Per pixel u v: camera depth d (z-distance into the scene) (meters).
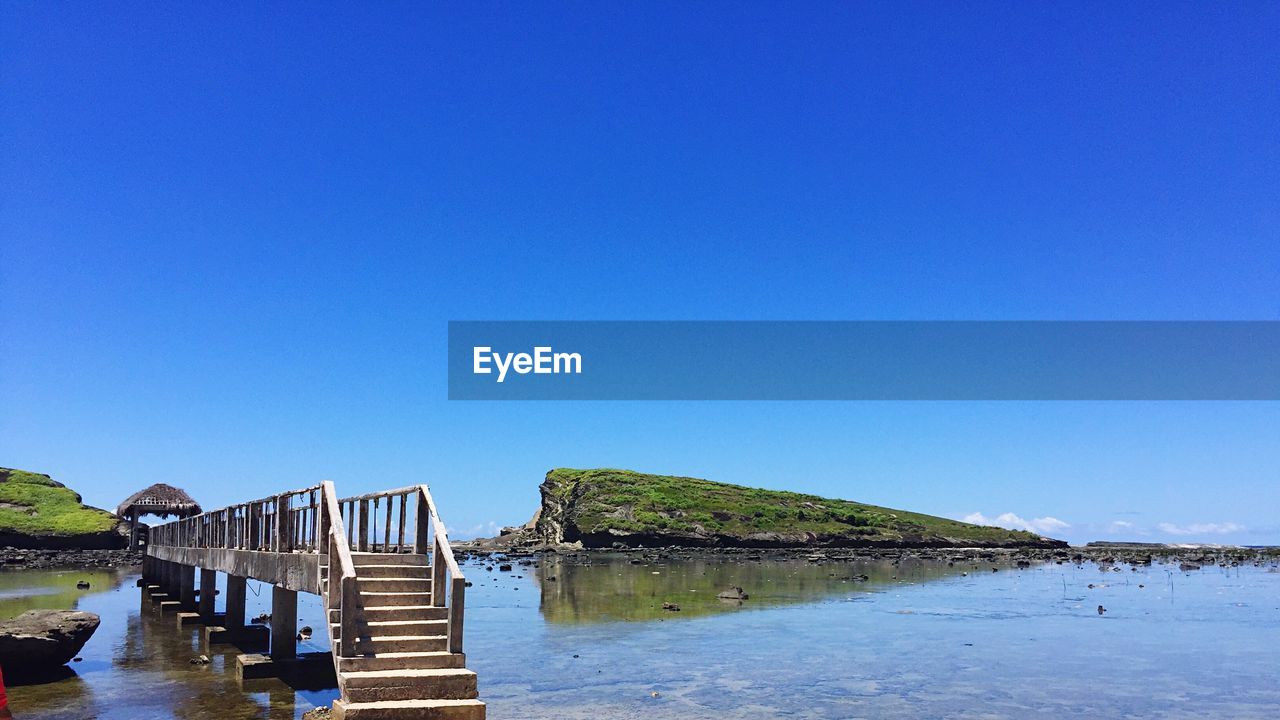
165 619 29.28
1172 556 88.69
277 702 16.02
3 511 79.31
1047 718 15.48
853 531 107.88
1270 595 39.31
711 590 41.03
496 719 15.03
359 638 12.94
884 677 19.03
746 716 15.41
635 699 16.69
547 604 34.22
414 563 15.06
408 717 12.02
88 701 16.16
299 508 17.47
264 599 38.38
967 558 80.38
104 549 78.00
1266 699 17.03
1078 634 25.91
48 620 19.25
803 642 24.02
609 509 103.94
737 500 114.88
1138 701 16.84
